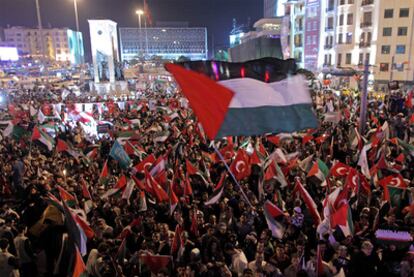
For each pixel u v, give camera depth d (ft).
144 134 52.85
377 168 32.65
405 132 53.11
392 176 29.14
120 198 30.37
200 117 16.01
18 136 50.55
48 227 24.08
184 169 37.24
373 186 31.94
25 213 27.04
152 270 21.35
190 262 20.85
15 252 23.95
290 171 34.58
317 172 32.30
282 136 45.93
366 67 52.01
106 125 62.39
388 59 159.22
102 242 22.71
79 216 24.32
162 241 23.16
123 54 398.42
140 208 28.14
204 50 412.98
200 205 28.53
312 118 18.65
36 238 24.00
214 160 39.34
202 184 32.53
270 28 248.52
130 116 70.13
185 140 48.65
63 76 269.23
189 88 16.17
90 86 138.21
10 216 27.35
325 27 185.47
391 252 21.68
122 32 394.32
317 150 43.39
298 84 18.63
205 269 19.98
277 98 18.35
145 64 279.28
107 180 35.09
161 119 62.64
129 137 49.06
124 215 27.17
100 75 140.36
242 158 33.04
